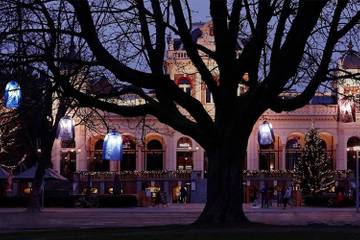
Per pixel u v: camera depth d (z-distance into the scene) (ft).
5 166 210.38
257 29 64.39
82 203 187.62
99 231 63.67
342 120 146.00
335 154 264.31
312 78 69.21
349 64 127.54
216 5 63.62
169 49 242.17
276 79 63.31
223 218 66.69
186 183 242.37
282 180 244.22
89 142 265.13
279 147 265.34
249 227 62.23
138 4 61.46
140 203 195.52
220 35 64.64
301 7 60.08
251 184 243.81
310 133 226.58
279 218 129.08
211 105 250.16
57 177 178.40
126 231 61.21
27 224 107.65
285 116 264.31
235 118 66.90
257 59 67.62
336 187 232.12
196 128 68.03
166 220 119.96
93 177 243.60
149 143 266.98
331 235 51.67
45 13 62.34
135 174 244.22
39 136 155.63
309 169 220.43
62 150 259.39
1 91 69.31
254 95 65.05
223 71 66.18
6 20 59.98
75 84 80.38
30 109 71.05
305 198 202.28
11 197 190.60
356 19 64.13
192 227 63.26
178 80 248.93
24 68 68.23
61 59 61.46
